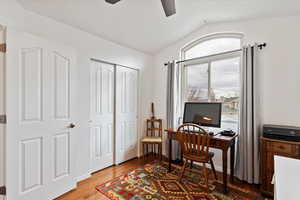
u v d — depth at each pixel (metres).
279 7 2.07
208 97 2.98
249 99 2.29
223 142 2.08
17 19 1.77
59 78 1.99
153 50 3.46
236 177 2.46
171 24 2.65
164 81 3.48
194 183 2.29
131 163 3.04
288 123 2.15
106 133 2.83
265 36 2.32
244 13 2.33
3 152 1.59
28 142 1.71
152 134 3.57
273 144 1.94
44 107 1.83
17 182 1.62
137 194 2.01
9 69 1.57
